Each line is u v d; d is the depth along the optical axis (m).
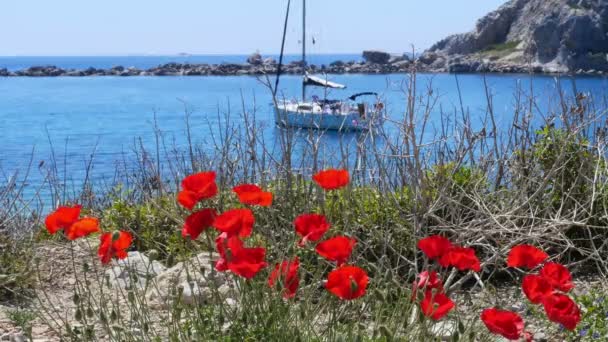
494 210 6.47
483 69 8.43
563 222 5.83
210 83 104.25
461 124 7.82
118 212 7.42
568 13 93.56
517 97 8.79
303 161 6.61
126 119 46.75
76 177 18.14
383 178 6.32
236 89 81.94
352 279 3.17
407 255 6.12
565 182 6.85
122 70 151.38
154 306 5.10
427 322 3.82
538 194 6.55
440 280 3.62
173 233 6.73
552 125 7.08
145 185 8.16
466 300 4.95
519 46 110.38
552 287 3.48
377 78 97.38
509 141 7.04
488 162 6.87
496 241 5.90
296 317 3.76
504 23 120.44
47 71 148.12
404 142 6.42
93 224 3.75
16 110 56.50
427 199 6.16
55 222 3.72
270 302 3.72
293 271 3.69
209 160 7.79
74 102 65.38
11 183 7.42
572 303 3.29
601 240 6.59
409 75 6.20
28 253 6.00
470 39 121.06
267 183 6.89
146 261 6.04
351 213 6.08
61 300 5.46
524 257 3.64
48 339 4.64
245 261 3.29
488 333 4.02
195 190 3.60
